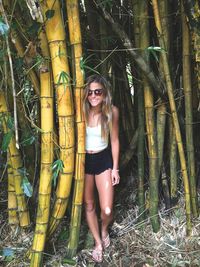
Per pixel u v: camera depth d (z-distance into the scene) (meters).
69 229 3.01
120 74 3.27
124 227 3.21
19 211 3.05
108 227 3.16
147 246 3.04
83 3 3.12
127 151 3.23
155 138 3.04
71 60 2.66
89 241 3.04
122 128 3.37
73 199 2.79
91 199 2.91
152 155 3.05
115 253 2.99
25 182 2.66
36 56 2.49
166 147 3.26
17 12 2.57
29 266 2.85
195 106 3.24
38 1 2.32
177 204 3.25
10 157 2.88
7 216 3.32
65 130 2.60
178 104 3.11
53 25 2.41
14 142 2.84
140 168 3.17
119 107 3.33
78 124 2.63
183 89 3.03
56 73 2.49
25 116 2.74
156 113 3.08
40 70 2.51
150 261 2.91
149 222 3.20
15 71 2.72
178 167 3.31
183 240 3.05
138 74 3.06
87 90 2.62
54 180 2.55
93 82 2.63
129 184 3.49
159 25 2.71
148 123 3.00
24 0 2.55
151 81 2.85
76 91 2.58
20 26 2.51
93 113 2.74
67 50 2.72
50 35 2.43
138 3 2.80
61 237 3.07
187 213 3.06
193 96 3.19
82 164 2.71
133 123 3.31
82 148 2.67
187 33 2.86
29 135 2.85
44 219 2.73
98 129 2.76
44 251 2.94
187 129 3.06
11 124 2.55
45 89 2.54
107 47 3.05
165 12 2.84
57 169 2.56
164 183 3.23
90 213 2.94
